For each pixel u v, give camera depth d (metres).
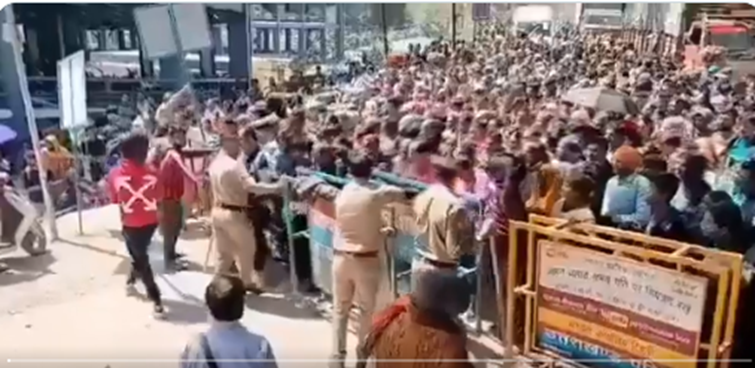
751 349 2.73
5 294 3.82
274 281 3.88
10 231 4.34
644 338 2.77
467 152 3.53
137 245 3.64
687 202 3.20
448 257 3.02
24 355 3.18
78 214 4.73
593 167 3.35
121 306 3.68
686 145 3.53
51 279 3.98
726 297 2.57
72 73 4.21
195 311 3.59
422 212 3.07
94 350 3.28
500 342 3.29
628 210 3.21
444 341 2.22
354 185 3.10
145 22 4.08
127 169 3.64
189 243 4.36
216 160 3.83
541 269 3.04
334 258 3.17
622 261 2.78
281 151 3.90
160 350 3.19
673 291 2.66
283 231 3.95
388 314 2.39
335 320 3.19
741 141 3.54
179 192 4.10
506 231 3.33
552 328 3.05
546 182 3.38
